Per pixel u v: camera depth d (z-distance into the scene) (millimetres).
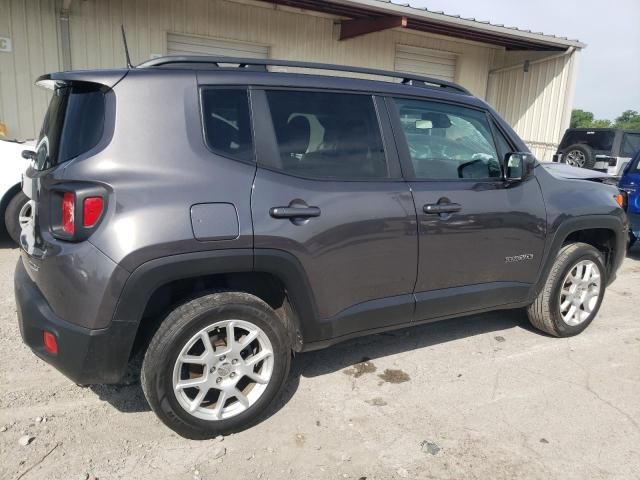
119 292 2439
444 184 3420
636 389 3480
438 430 2961
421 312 3430
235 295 2766
